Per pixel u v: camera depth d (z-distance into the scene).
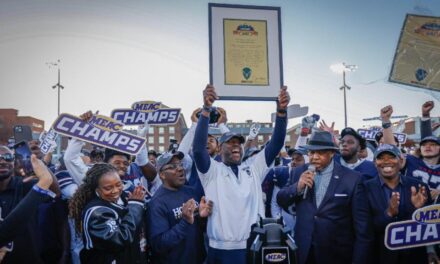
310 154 2.97
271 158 3.18
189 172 3.85
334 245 2.74
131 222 2.25
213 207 2.96
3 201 2.70
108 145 3.31
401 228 2.59
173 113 4.18
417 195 2.61
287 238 2.08
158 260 2.66
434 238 2.62
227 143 3.10
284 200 2.98
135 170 4.25
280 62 3.63
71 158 3.29
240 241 2.89
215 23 3.55
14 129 3.89
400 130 6.10
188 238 2.74
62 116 3.27
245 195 2.97
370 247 2.68
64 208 3.43
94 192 2.29
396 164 2.77
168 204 2.74
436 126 4.36
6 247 2.48
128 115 4.12
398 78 3.21
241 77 3.54
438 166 3.39
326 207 2.79
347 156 3.60
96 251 2.16
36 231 2.95
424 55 3.19
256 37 3.61
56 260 3.45
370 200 2.79
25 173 2.90
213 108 3.51
